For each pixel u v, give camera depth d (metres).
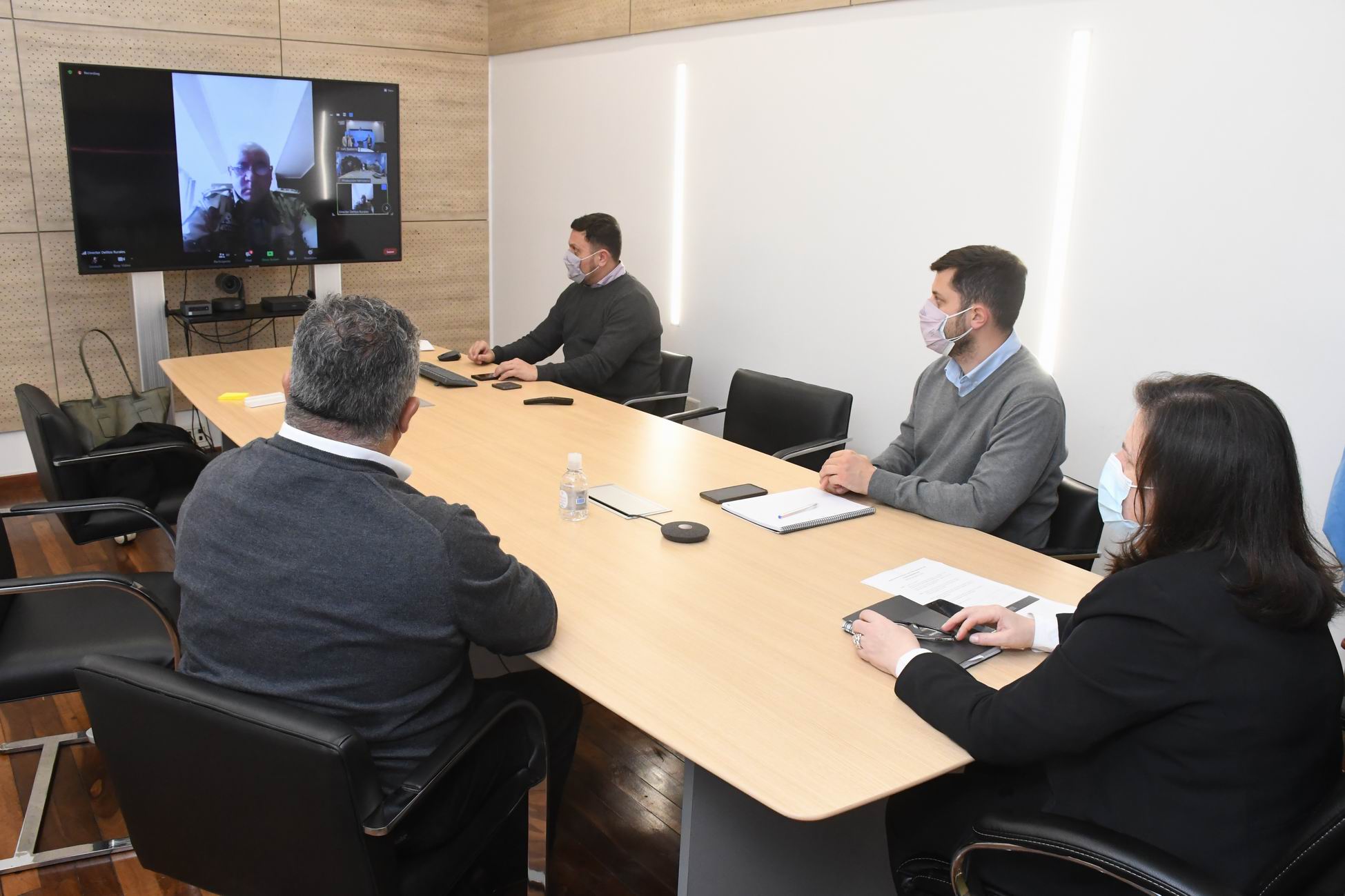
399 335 1.40
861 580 1.95
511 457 2.71
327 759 1.23
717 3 4.22
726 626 1.73
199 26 4.78
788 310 4.20
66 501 2.36
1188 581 1.22
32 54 4.38
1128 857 1.18
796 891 1.72
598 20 4.87
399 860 1.49
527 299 5.79
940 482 2.39
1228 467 1.20
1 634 2.10
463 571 1.38
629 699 1.48
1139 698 1.22
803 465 3.32
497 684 2.00
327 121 4.85
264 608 1.34
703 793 1.54
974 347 2.44
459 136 5.74
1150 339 3.03
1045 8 3.14
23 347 4.61
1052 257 3.25
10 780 2.46
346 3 5.17
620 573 1.94
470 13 5.60
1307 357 2.68
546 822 1.78
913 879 1.58
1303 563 1.21
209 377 3.62
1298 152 2.63
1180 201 2.90
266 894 1.41
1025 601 1.85
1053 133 3.18
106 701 1.35
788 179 4.09
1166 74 2.88
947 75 3.45
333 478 1.34
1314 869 1.16
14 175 4.43
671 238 4.72
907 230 3.67
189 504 1.42
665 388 4.15
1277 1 2.62
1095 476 3.24
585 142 5.13
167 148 4.47
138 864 2.18
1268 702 1.20
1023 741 1.30
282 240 4.86
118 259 4.46
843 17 3.76
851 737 1.40
